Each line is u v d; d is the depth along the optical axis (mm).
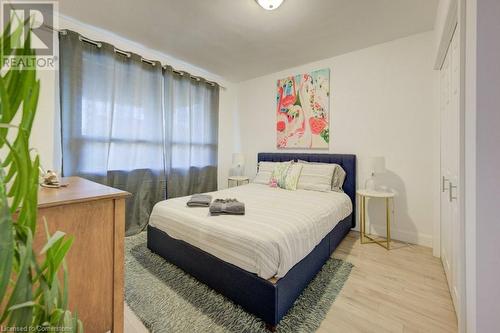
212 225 1759
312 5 2156
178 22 2469
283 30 2604
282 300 1459
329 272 2064
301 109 3676
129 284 1855
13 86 545
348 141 3246
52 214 972
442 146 2246
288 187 3150
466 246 1159
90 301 1095
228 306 1604
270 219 1824
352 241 2824
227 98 4469
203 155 3963
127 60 2928
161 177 3301
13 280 631
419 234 2742
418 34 2695
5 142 553
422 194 2723
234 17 2365
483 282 985
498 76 947
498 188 954
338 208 2521
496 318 965
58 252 634
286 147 3871
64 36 2379
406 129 2811
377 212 3023
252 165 4379
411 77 2762
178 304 1627
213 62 3562
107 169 2785
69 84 2410
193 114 3787
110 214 1151
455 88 1644
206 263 1785
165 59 3383
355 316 1534
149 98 3164
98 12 2309
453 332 1410
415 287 1868
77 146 2475
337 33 2676
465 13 1264
